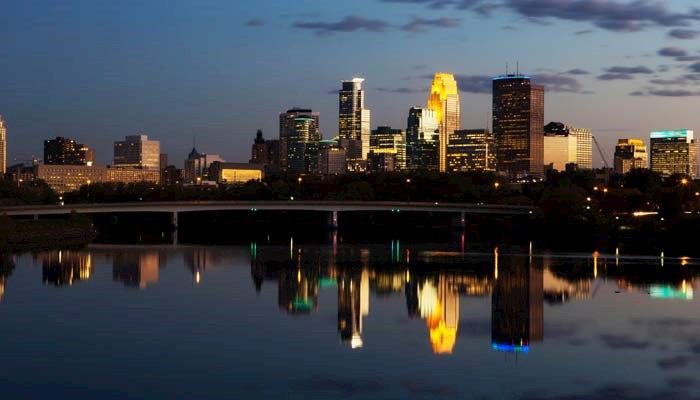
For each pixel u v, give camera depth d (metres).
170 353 113.69
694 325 134.50
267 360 110.50
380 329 132.00
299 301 160.12
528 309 151.12
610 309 150.50
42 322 134.38
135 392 96.50
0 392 96.38
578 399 94.50
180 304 153.75
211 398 94.50
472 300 163.25
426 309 152.00
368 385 99.44
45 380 100.81
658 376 103.31
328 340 122.94
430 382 100.75
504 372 105.12
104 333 126.00
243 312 145.88
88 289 173.50
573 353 114.88
